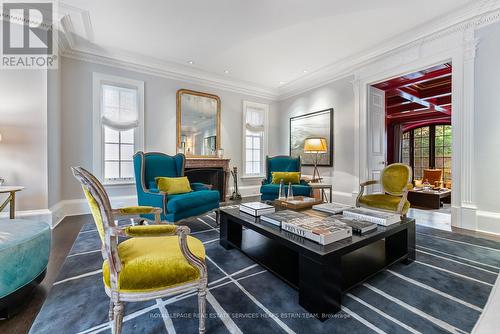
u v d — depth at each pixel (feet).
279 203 7.56
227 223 6.92
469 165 8.79
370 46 11.36
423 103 17.62
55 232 8.49
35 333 3.56
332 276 3.93
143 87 13.16
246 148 17.40
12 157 8.54
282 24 9.61
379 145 13.32
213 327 3.70
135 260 3.31
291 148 17.54
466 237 7.93
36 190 8.86
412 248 5.91
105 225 3.15
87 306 4.22
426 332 3.54
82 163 11.60
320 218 5.48
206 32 10.21
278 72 14.67
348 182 13.52
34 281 4.46
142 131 13.11
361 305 4.24
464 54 8.86
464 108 8.87
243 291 4.74
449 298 4.42
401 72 10.89
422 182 19.31
